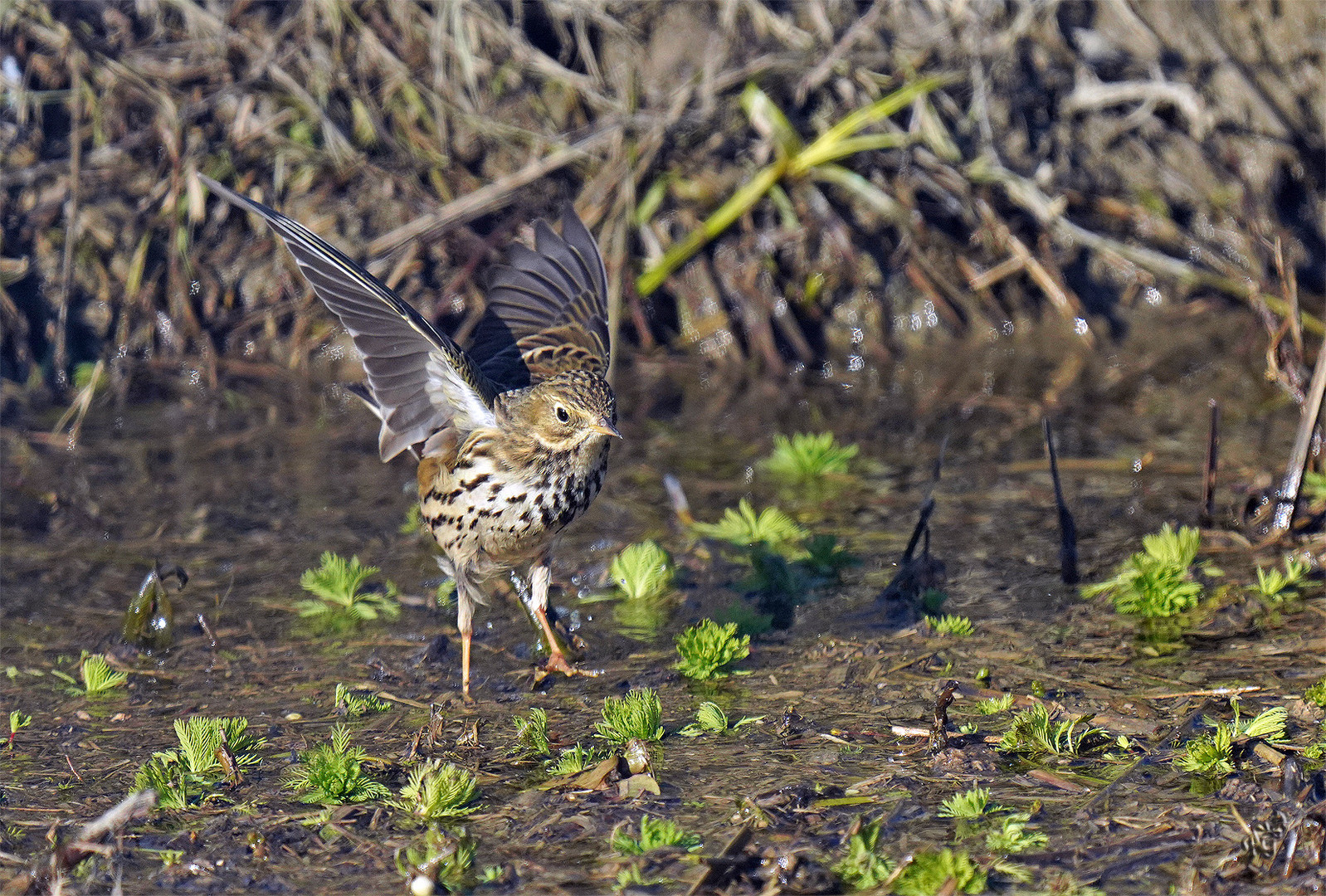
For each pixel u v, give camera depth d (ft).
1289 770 22.56
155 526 39.24
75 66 53.11
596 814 22.79
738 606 32.94
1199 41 61.31
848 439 46.47
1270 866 20.20
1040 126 59.00
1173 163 59.67
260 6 55.47
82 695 28.86
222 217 53.57
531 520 29.17
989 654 29.63
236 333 53.11
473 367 28.30
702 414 49.16
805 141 56.70
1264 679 27.63
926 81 55.67
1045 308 56.54
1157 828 21.68
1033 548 36.29
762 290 54.70
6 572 35.96
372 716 27.61
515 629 32.40
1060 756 24.58
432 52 55.21
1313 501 37.19
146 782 24.21
